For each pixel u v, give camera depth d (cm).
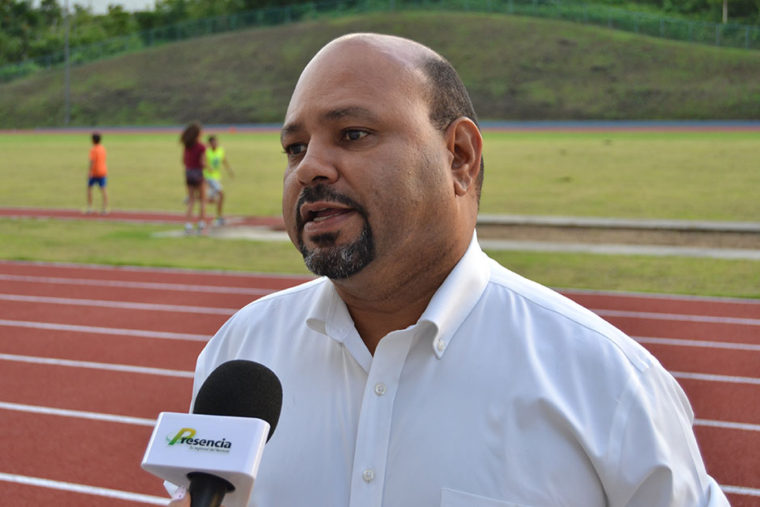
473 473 128
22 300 915
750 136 3219
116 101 5866
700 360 658
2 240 1346
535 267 1044
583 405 130
